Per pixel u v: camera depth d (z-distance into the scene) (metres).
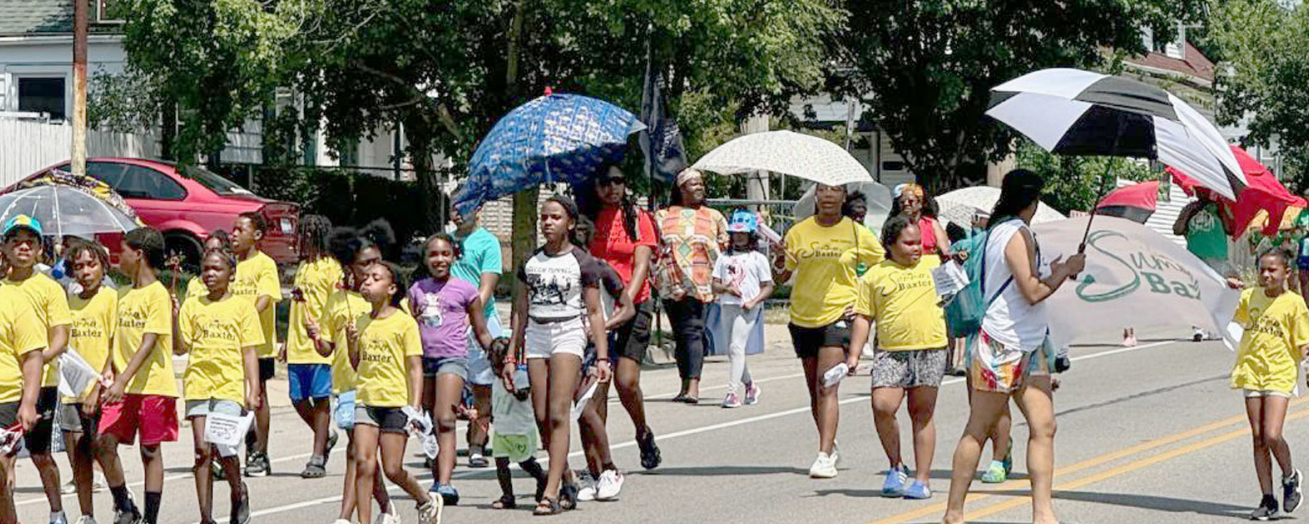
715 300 20.67
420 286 13.90
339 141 33.19
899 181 49.34
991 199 26.58
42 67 41.00
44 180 18.12
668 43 27.78
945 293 11.57
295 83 30.31
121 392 12.53
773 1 28.06
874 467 15.71
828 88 41.75
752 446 17.31
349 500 12.43
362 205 37.69
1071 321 11.65
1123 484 14.51
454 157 31.45
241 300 13.14
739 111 39.72
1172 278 11.85
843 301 14.70
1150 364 24.50
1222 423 18.12
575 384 13.25
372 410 12.34
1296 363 12.98
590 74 28.98
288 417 20.66
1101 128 11.89
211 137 28.75
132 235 12.92
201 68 27.81
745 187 40.56
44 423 12.57
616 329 14.77
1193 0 40.41
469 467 16.34
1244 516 13.05
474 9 27.86
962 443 11.71
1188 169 11.55
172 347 13.66
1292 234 26.34
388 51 28.34
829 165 14.70
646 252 14.46
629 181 27.38
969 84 39.75
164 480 16.16
